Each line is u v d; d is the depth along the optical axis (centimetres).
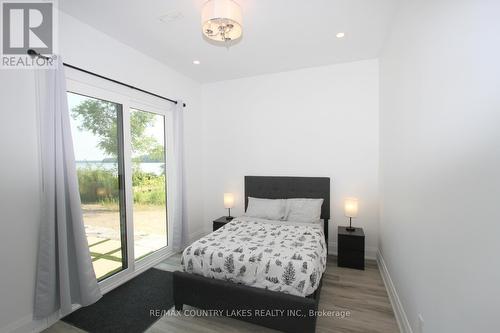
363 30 240
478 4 90
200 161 409
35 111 181
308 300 164
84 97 227
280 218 317
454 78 108
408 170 176
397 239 208
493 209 81
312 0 192
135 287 251
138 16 212
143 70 289
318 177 340
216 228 351
